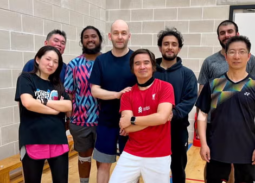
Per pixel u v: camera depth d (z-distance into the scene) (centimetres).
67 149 188
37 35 311
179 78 202
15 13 278
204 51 416
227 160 168
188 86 203
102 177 212
